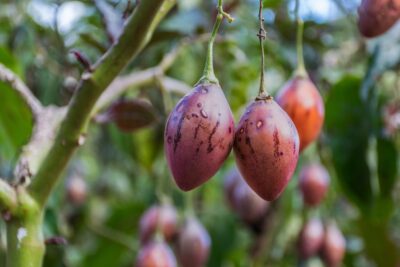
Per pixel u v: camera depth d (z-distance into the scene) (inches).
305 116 29.2
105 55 27.5
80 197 57.6
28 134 38.9
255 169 24.8
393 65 42.4
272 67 49.6
